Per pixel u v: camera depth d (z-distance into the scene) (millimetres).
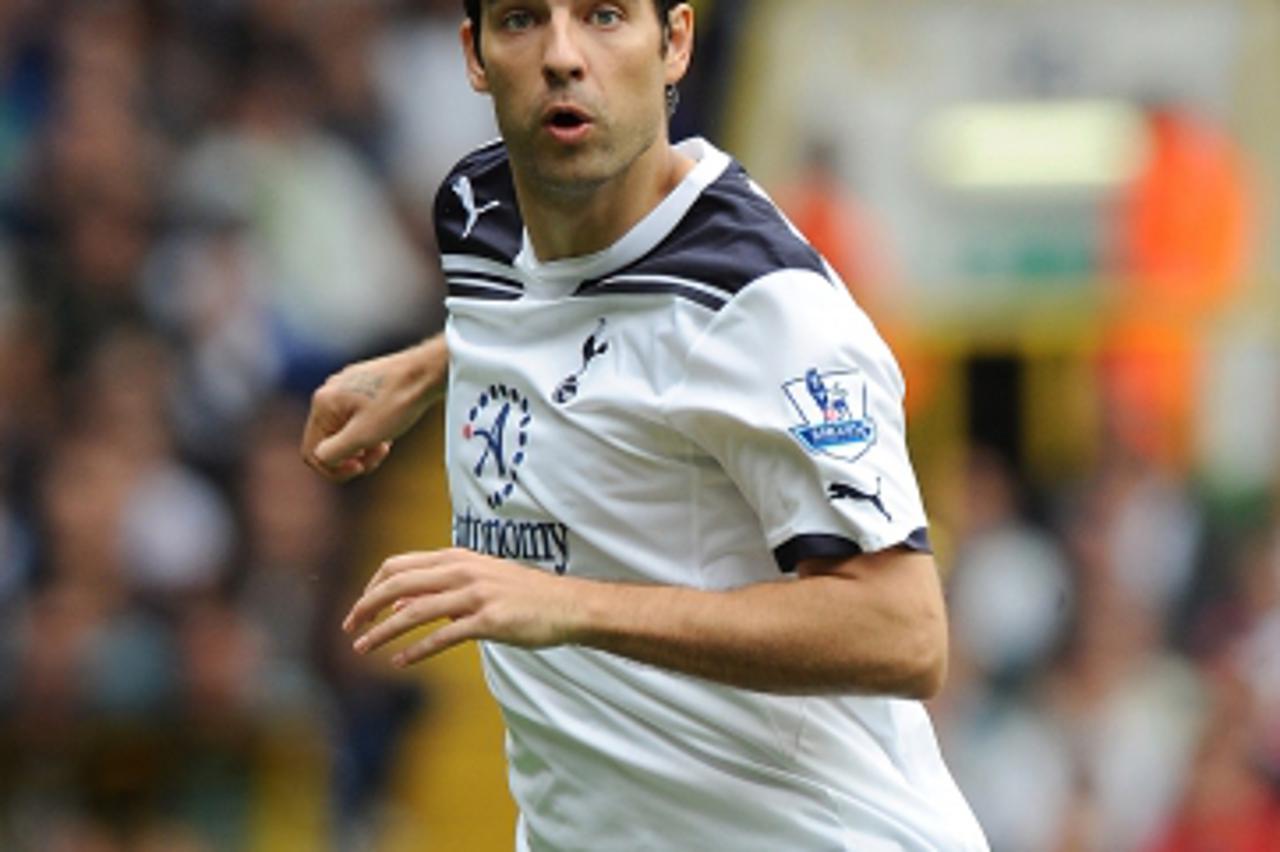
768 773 15938
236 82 44031
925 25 38906
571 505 15844
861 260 39125
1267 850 37656
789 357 14945
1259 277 39438
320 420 18844
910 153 39062
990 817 38000
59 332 39781
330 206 42219
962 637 39281
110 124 42750
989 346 40281
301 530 37438
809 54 39125
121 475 36594
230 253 41000
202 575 36344
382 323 42000
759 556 15727
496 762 37875
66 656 34656
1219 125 38875
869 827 16062
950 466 40688
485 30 15680
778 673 14914
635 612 14906
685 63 16156
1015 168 39000
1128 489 41031
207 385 39219
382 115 44469
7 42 43688
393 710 36938
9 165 42375
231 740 34938
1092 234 39375
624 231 15797
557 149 15438
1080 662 39781
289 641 36438
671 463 15539
